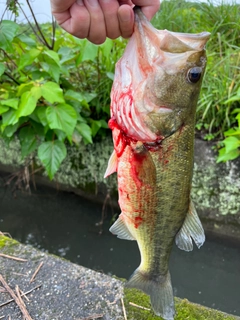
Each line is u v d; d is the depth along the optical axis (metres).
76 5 0.24
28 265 0.37
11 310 0.32
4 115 0.52
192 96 0.23
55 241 0.61
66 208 0.67
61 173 0.67
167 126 0.23
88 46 0.51
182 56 0.22
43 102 0.53
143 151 0.23
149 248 0.27
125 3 0.24
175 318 0.31
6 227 0.64
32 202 0.70
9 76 0.57
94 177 0.64
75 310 0.32
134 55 0.22
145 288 0.27
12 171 0.73
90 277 0.35
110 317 0.31
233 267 0.54
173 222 0.26
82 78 0.63
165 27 0.66
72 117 0.50
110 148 0.61
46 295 0.33
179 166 0.24
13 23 0.49
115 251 0.58
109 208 0.64
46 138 0.56
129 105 0.23
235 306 0.49
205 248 0.56
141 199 0.25
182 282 0.53
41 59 0.54
